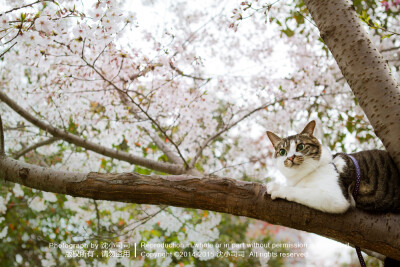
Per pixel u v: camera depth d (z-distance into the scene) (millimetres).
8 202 5520
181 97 4836
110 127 4879
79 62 4512
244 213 2252
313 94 5258
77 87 4684
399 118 2354
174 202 2279
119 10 3186
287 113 5379
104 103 4711
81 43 4188
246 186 2258
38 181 2520
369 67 2512
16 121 5234
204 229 4914
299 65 5379
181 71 4609
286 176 2879
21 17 2553
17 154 4590
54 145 5418
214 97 5676
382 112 2410
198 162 5711
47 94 4703
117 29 3354
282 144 3082
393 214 2168
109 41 3424
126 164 5613
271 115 5445
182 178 2291
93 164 5395
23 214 5688
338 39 2645
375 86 2461
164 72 4609
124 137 5520
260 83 5461
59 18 2949
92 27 3248
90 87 4711
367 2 4789
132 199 2318
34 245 5715
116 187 2311
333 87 5148
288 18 5105
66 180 2432
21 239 5750
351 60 2566
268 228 7797
